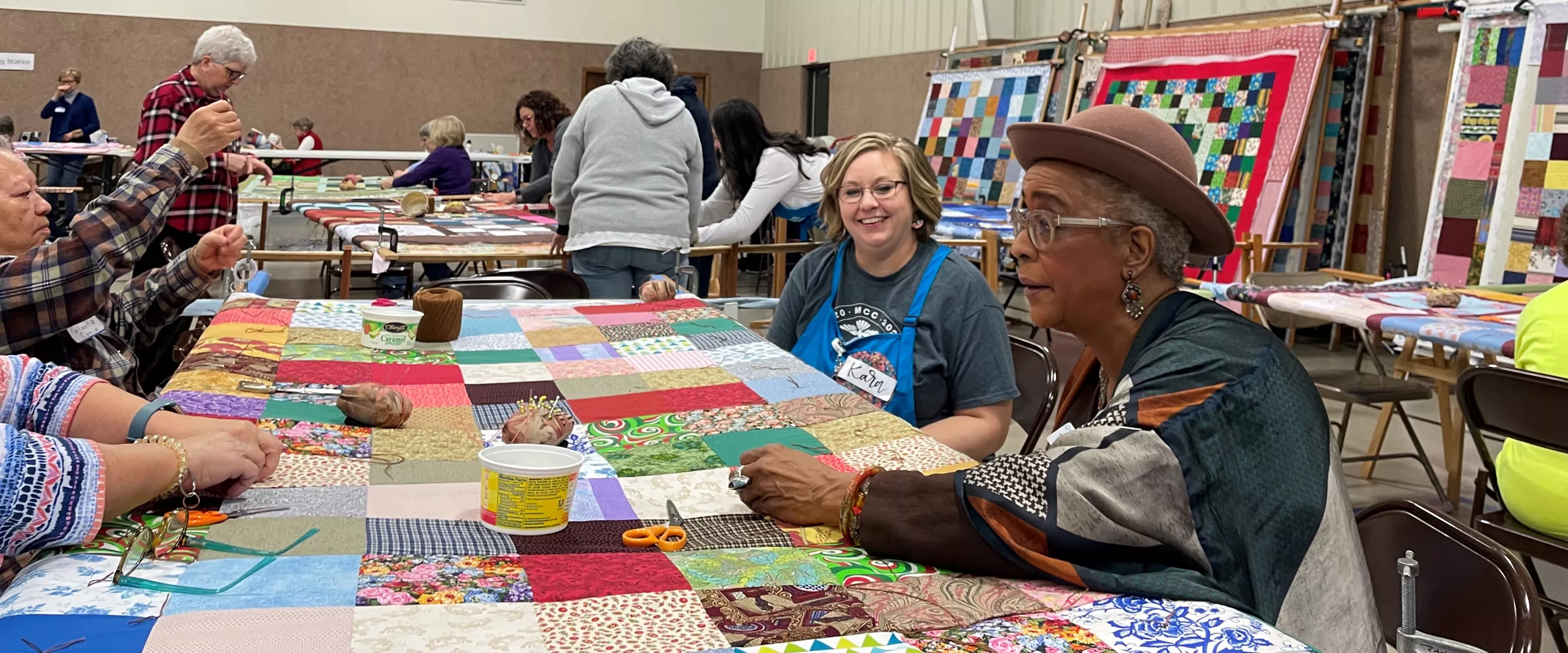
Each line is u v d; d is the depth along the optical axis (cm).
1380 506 142
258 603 103
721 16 1496
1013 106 884
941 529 121
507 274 342
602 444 168
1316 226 685
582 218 401
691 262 606
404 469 149
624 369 214
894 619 107
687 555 124
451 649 96
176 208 423
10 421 133
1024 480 119
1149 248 128
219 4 1317
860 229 232
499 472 126
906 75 1184
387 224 513
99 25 1280
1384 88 664
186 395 171
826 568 121
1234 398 120
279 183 740
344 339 226
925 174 232
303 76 1361
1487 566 123
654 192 402
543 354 225
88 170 1101
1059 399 259
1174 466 116
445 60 1407
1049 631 106
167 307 239
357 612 102
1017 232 136
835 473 140
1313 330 709
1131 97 780
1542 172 565
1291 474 120
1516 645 115
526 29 1428
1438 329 320
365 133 1395
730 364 219
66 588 103
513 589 110
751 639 101
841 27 1312
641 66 410
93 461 115
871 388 229
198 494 128
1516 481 247
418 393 191
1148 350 128
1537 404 230
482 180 897
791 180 463
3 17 1251
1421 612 133
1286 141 666
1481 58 596
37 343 206
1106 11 908
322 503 133
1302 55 670
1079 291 132
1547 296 251
